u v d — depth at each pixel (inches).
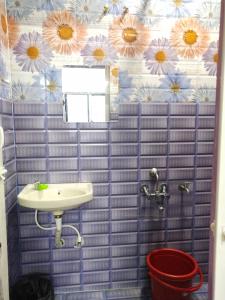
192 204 67.7
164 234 67.7
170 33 61.1
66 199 51.4
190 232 68.6
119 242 66.4
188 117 64.4
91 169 62.9
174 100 63.4
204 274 70.3
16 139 59.5
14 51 57.1
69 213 63.8
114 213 65.1
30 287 60.0
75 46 58.9
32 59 57.9
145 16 59.9
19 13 56.4
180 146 65.2
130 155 63.7
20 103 58.6
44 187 57.9
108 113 62.1
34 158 60.7
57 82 59.4
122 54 60.4
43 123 60.0
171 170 65.7
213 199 28.6
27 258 63.9
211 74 63.7
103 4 58.4
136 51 60.7
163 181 66.0
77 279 66.4
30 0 56.4
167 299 55.9
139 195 65.3
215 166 27.7
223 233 27.5
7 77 55.2
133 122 62.7
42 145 60.6
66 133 60.9
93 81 61.1
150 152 64.3
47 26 57.5
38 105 59.3
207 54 62.9
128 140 63.1
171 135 64.4
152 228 67.1
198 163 66.4
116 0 58.6
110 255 66.6
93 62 59.8
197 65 63.0
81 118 61.7
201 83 63.8
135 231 66.6
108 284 67.6
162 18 60.4
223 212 27.4
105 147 62.6
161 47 61.3
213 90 64.3
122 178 64.2
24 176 61.0
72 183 62.4
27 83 58.5
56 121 60.4
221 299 28.6
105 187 63.9
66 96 60.8
